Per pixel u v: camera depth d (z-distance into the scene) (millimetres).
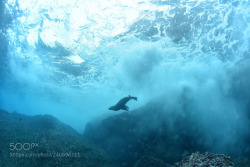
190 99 15898
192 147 13203
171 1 11586
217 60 16797
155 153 12422
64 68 20156
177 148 12797
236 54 15531
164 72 19297
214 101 16594
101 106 36312
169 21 12945
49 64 20109
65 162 9109
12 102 52781
